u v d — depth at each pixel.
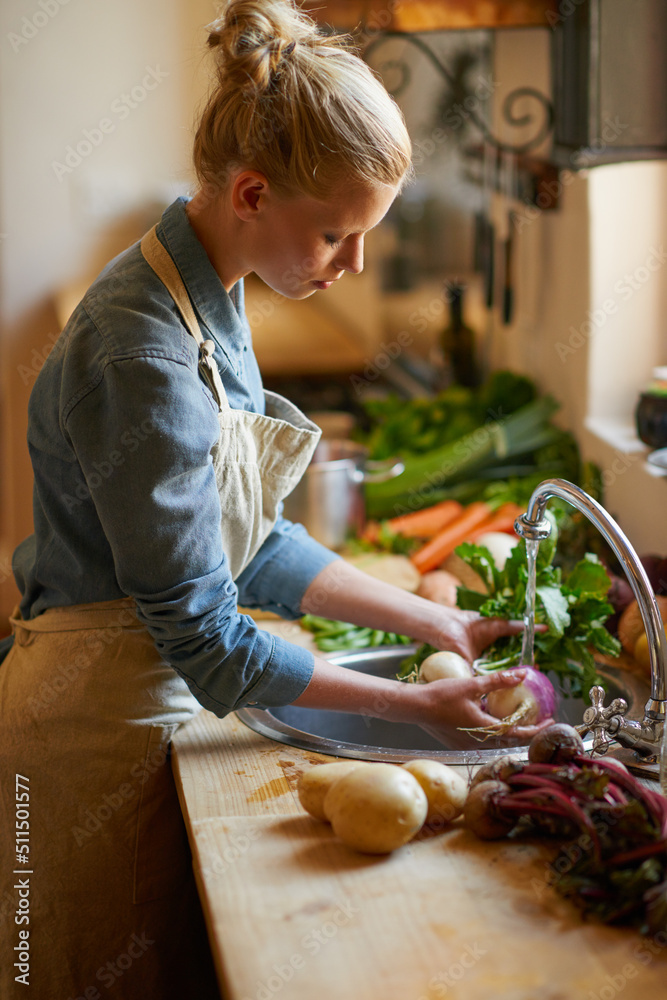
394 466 2.17
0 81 3.08
